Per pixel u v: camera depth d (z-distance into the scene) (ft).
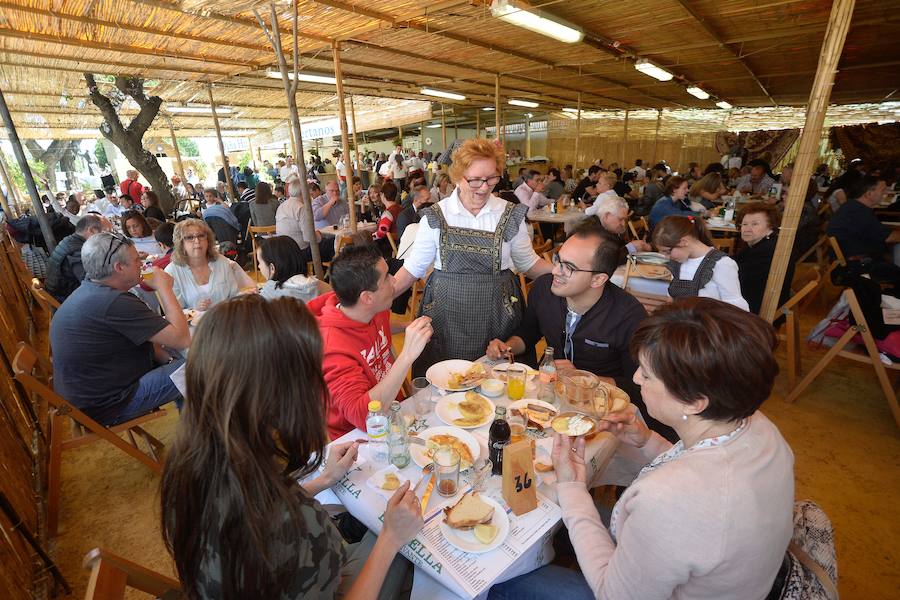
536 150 51.80
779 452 2.64
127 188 27.20
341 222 20.39
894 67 24.88
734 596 2.50
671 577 2.42
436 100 35.65
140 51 15.06
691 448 2.72
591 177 29.48
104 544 6.28
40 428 8.42
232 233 20.06
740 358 2.38
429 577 3.22
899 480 7.19
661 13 15.35
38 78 18.85
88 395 6.64
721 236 18.01
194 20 12.78
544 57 21.47
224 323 2.00
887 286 12.42
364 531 4.29
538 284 6.55
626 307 5.74
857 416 8.89
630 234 19.77
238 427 1.99
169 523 2.13
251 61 18.03
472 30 16.31
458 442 4.19
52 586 5.55
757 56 22.67
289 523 2.10
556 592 3.43
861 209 13.30
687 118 47.01
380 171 38.70
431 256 6.47
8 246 16.51
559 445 3.66
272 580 2.10
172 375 6.77
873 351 8.26
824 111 8.14
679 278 8.12
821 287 15.75
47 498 6.93
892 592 5.40
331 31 14.60
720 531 2.32
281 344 2.03
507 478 3.40
